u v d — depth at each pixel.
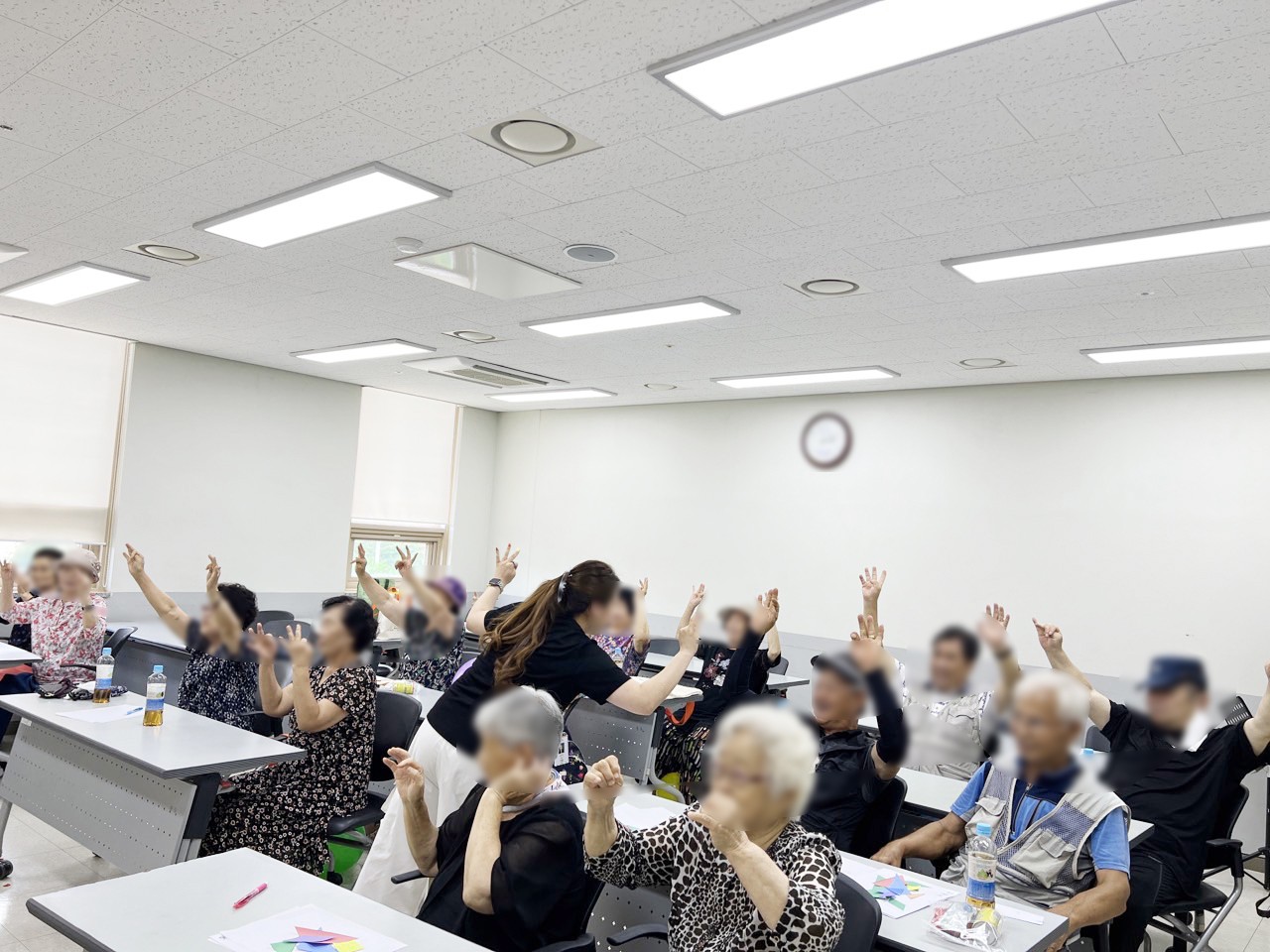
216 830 2.91
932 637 3.71
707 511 7.75
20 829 4.16
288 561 7.64
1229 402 5.46
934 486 6.55
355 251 4.16
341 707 3.03
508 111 2.71
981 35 2.16
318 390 7.86
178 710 3.56
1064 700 2.49
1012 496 6.21
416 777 2.18
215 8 2.24
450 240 3.91
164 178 3.41
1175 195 3.03
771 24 2.19
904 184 3.08
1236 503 5.38
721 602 7.52
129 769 3.05
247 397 7.37
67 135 3.05
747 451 7.57
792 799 1.63
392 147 3.01
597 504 8.54
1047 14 2.06
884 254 3.80
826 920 1.55
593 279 4.38
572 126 2.78
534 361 6.57
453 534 9.12
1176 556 5.55
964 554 6.36
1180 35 2.11
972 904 2.02
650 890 2.37
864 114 2.60
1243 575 5.32
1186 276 3.82
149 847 2.88
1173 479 5.61
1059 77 2.34
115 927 1.67
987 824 2.45
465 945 1.70
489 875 1.89
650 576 8.04
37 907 1.74
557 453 8.94
